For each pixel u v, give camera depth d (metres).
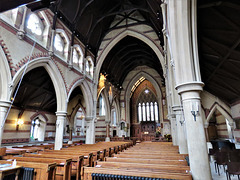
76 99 21.70
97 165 4.86
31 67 8.62
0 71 6.93
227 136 14.41
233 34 5.25
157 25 14.15
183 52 4.85
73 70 12.62
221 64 7.36
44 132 16.55
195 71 4.75
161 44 14.48
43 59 9.34
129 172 3.98
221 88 9.95
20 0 2.56
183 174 3.68
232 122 11.04
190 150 4.21
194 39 4.84
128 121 26.09
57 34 11.23
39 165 4.74
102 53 17.36
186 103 4.58
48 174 4.72
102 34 17.52
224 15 4.82
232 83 8.38
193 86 4.52
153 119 28.62
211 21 5.33
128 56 22.75
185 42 4.84
